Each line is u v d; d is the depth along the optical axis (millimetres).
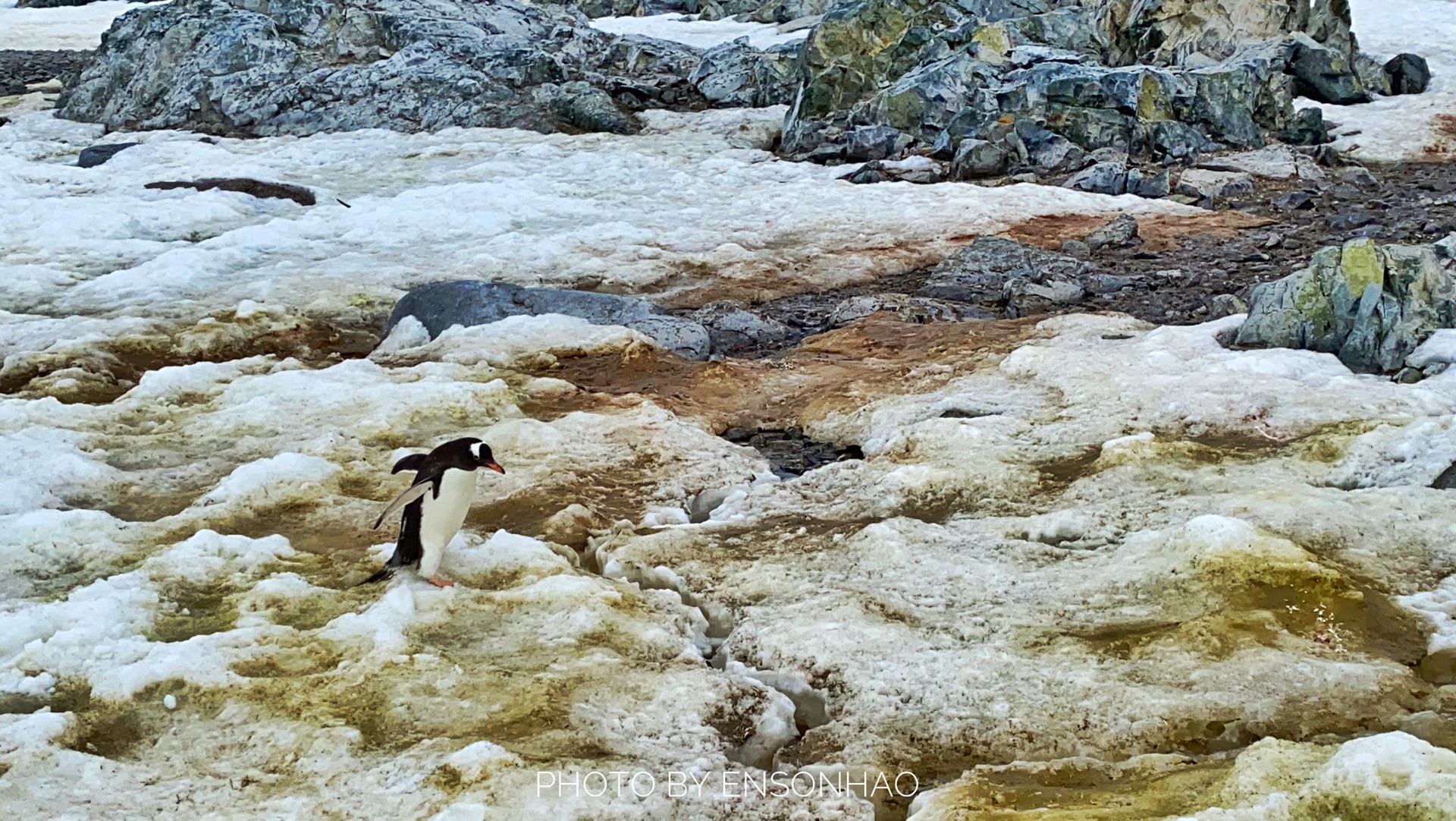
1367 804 3857
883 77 22266
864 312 11945
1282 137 20562
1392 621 5555
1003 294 12672
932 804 4258
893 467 7734
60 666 5234
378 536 6754
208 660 5230
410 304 11492
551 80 24000
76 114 24641
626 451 8273
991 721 4934
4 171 18391
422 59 23969
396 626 5574
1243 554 5914
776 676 5445
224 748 4711
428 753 4582
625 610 5863
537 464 7906
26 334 11078
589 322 11180
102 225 15445
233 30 24516
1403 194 16938
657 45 27844
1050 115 19906
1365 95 22688
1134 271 13547
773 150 21781
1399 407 8102
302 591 5961
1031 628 5621
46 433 8258
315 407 8883
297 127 23078
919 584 6121
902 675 5270
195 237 15484
